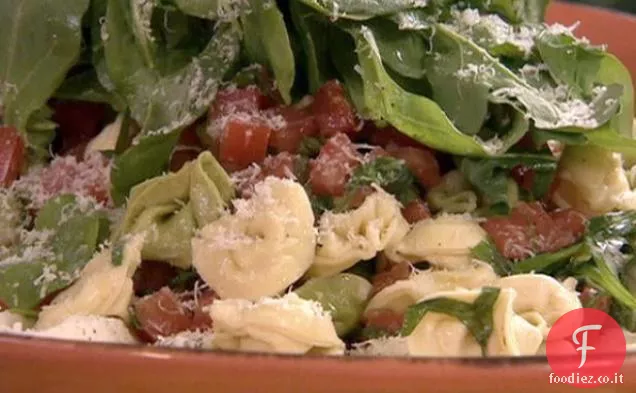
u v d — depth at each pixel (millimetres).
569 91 433
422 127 410
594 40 577
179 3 424
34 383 349
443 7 441
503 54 437
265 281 398
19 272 406
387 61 423
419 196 431
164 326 396
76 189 433
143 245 409
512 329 380
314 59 426
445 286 402
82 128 459
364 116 423
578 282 417
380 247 409
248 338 382
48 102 451
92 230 414
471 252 412
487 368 339
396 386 339
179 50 436
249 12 420
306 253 404
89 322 389
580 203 444
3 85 440
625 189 447
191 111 419
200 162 414
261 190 407
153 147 420
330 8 414
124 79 434
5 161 438
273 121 424
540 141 422
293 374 337
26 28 436
